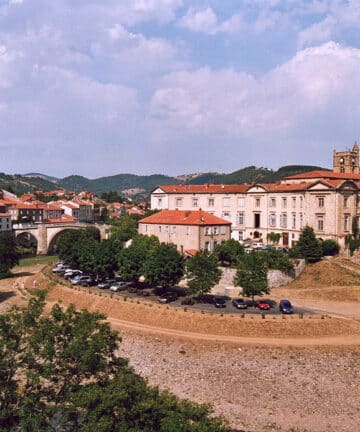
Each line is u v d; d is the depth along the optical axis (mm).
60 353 30391
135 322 69250
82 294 82625
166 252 79938
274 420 42594
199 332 64312
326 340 61281
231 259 89562
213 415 43031
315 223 101625
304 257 91938
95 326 32625
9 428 29625
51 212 194375
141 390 30438
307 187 102625
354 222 100062
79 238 106250
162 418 28828
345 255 94812
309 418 43031
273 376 51719
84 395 28594
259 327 64188
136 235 109062
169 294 77438
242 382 50312
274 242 112812
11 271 115062
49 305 80875
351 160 130125
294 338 62062
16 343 31016
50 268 110312
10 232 142125
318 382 50250
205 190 128375
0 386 29781
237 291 82500
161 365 54656
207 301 76688
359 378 51156
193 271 74188
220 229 100500
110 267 88750
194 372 52781
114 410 28578
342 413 43875
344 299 78625
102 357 31891
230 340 61281
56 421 32469
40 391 30781
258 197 118250
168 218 104812
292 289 84000
